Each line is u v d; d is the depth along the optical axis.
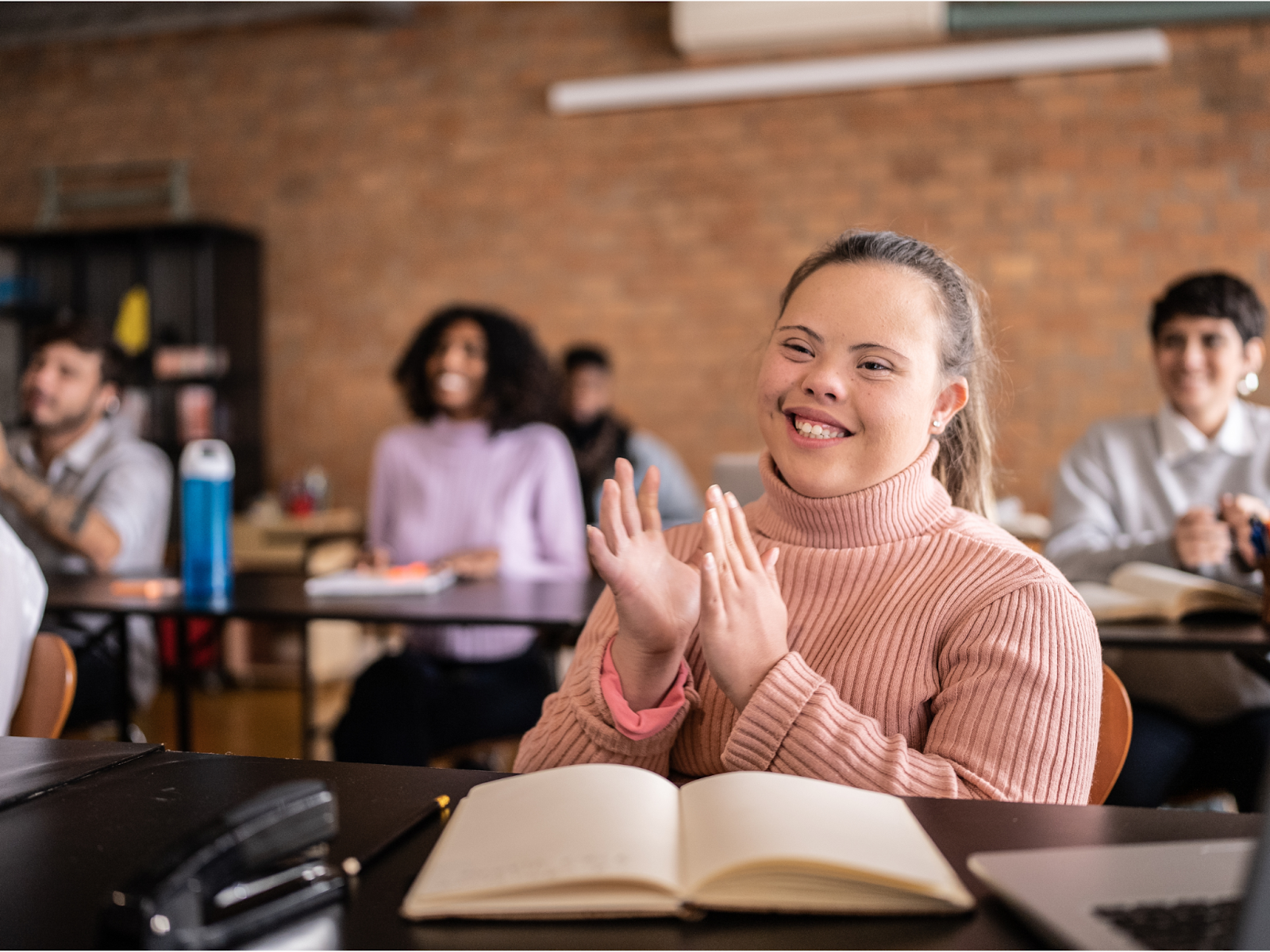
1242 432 2.15
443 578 2.06
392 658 2.14
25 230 5.27
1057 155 4.31
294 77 5.04
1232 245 4.18
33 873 0.58
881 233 1.00
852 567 0.96
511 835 0.58
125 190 5.18
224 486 2.00
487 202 4.87
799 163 4.55
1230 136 4.17
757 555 0.86
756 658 0.83
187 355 4.72
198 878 0.51
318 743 3.24
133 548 2.45
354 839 0.63
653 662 0.89
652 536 0.91
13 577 1.22
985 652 0.86
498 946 0.50
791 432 0.97
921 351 0.94
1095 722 0.86
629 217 4.73
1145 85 4.23
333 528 4.43
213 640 2.29
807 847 0.53
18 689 1.24
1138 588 1.75
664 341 4.71
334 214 5.02
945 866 0.55
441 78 4.90
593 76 4.76
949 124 4.40
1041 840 0.63
